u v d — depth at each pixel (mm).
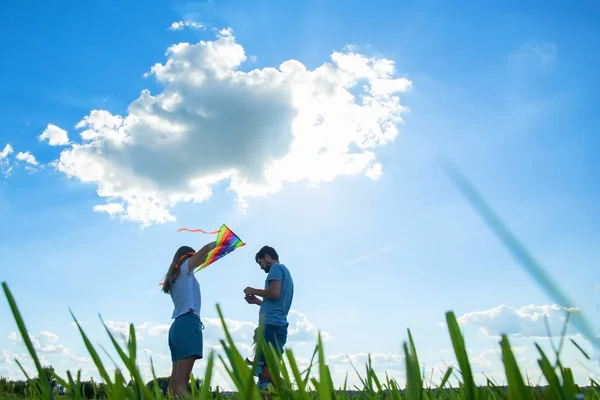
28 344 831
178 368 5883
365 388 1515
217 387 1464
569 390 617
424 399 1288
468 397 611
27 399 1224
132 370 840
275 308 5941
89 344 838
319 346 717
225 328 711
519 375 582
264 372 3412
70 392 1047
